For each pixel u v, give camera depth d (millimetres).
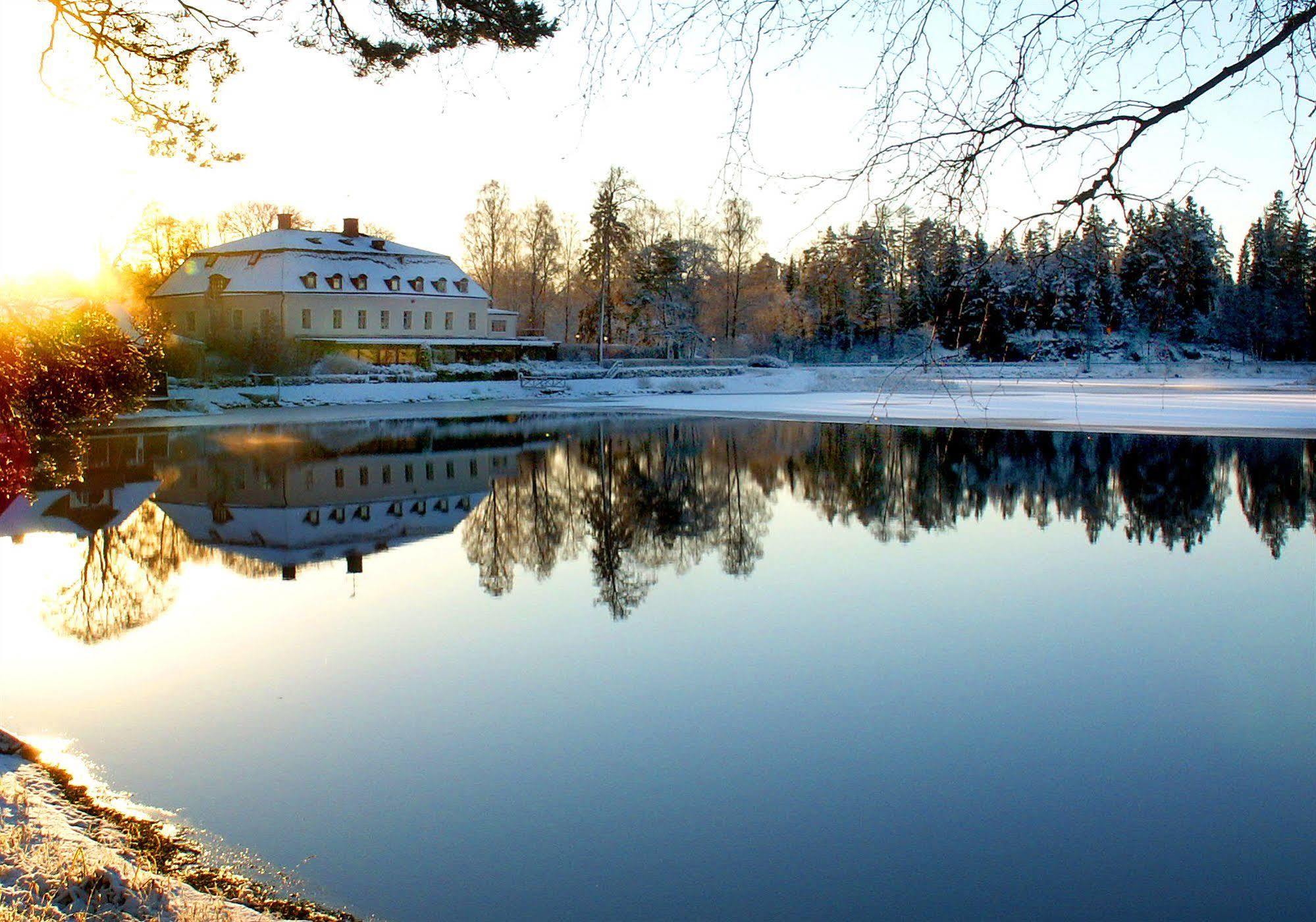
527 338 79438
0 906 5898
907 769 10133
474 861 8258
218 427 44344
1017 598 16859
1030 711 11711
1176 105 3898
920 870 8234
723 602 16688
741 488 30219
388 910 7488
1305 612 15852
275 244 67750
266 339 58062
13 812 8078
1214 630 14922
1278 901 7793
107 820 8570
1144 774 10016
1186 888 7988
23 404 16016
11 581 17672
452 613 15930
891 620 15531
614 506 26969
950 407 57406
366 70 7797
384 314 68688
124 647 13812
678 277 77000
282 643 14164
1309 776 9969
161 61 8875
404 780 9703
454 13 7832
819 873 8156
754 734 11016
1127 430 44344
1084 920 7566
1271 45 3756
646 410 57594
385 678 12656
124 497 27031
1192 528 23078
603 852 8414
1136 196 4047
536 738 10797
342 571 19047
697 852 8484
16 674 12586
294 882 7809
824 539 22359
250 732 10781
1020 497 27938
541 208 87500
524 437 43969
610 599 16859
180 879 7613
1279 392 63094
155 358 47062
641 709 11672
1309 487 28422
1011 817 9172
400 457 36781
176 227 72375
